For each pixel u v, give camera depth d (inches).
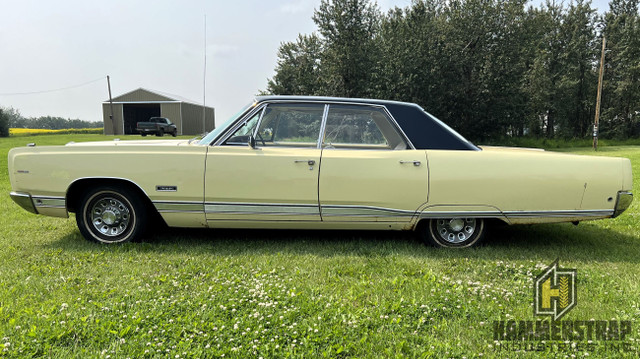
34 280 114.5
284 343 83.5
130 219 150.9
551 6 1414.9
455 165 143.3
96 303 98.3
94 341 82.8
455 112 1099.3
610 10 1551.4
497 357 80.0
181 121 1702.8
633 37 1321.4
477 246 152.9
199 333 85.3
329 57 1040.8
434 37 1037.2
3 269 124.3
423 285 113.5
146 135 1219.2
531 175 142.9
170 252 143.2
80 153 145.4
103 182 148.2
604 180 143.8
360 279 119.8
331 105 150.9
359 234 170.6
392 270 126.7
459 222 151.9
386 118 150.2
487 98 1063.6
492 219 150.6
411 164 143.0
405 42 1006.4
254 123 149.3
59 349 79.7
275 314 94.0
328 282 117.0
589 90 1446.9
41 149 148.3
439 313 96.7
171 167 143.5
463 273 126.0
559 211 144.9
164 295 105.0
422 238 154.3
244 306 98.7
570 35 1373.0
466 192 143.5
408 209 144.8
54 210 148.5
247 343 82.3
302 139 150.9
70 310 94.8
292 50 1339.8
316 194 143.8
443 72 1044.5
